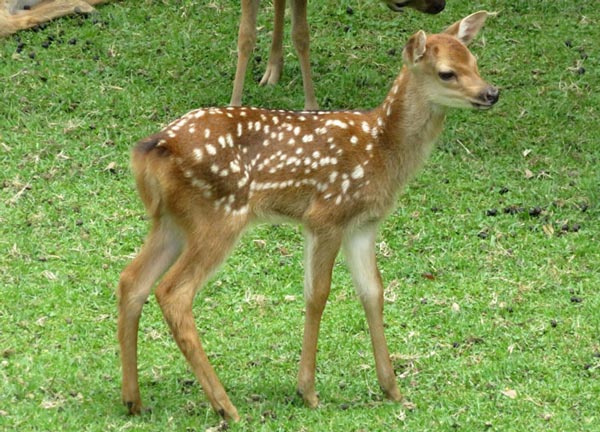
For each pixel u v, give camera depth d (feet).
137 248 41.73
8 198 43.70
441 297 39.91
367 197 32.17
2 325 36.29
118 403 32.09
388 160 32.32
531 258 42.45
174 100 51.67
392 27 59.21
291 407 32.37
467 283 40.83
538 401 33.68
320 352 36.32
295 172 31.71
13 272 39.37
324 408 32.45
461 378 34.96
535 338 37.52
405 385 34.50
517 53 57.11
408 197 46.01
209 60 55.36
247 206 31.37
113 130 48.93
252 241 42.80
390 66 55.93
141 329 36.86
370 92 53.47
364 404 33.01
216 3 59.98
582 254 42.70
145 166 30.58
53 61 53.78
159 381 33.78
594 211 45.29
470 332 37.86
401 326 38.14
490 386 34.55
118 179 45.80
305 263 32.48
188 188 30.53
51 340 35.70
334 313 38.73
